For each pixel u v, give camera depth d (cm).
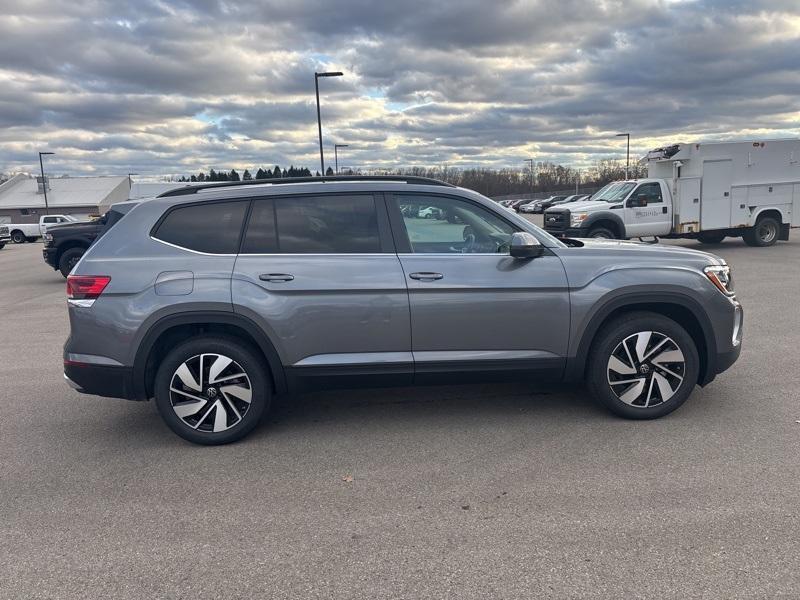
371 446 412
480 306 414
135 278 404
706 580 259
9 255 2727
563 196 6706
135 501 345
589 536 294
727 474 353
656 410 437
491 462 380
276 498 344
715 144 1525
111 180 7631
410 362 414
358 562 280
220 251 414
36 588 267
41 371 636
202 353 411
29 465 398
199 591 263
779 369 554
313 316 406
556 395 502
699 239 1733
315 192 427
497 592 256
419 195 429
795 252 1523
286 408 491
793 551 277
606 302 421
